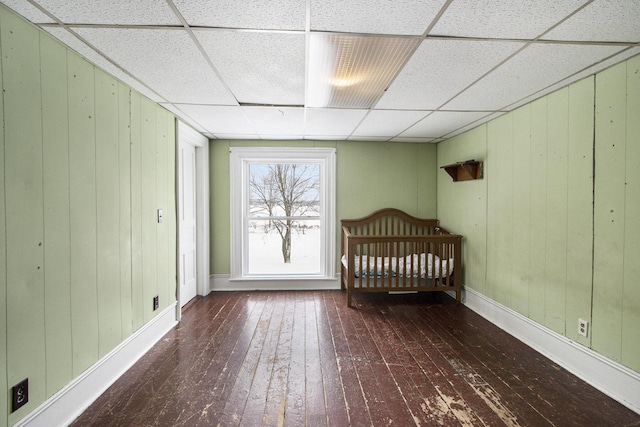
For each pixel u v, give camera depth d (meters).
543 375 2.18
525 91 2.37
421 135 3.92
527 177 2.67
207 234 4.09
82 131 1.84
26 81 1.47
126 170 2.29
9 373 1.39
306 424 1.70
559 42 1.64
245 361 2.37
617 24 1.46
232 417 1.76
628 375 1.85
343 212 4.34
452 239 3.66
